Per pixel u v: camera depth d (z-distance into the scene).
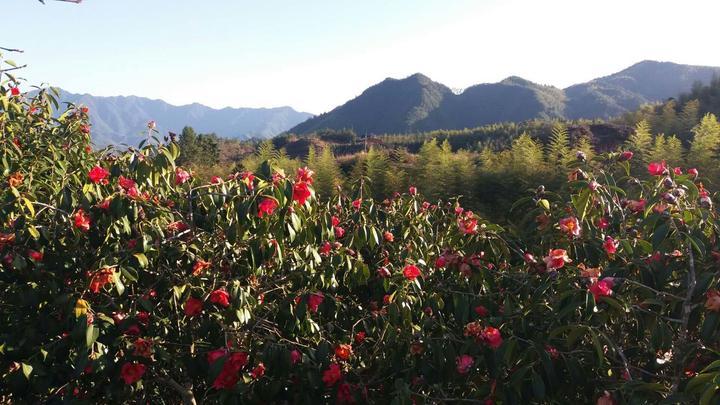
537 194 2.26
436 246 3.01
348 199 3.32
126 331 1.86
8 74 2.97
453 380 1.89
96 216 2.02
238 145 35.09
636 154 8.38
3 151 2.68
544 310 1.80
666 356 1.85
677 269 1.78
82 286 1.97
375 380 2.11
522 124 27.31
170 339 2.09
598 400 1.57
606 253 1.96
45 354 1.85
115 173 2.28
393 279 2.33
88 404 1.88
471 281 2.06
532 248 2.22
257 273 2.08
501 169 7.73
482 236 2.10
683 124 13.98
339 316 2.61
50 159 2.81
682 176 1.91
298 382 1.93
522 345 1.71
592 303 1.58
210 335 1.95
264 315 2.28
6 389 2.00
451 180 7.70
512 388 1.68
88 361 1.72
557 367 1.70
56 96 3.38
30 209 1.94
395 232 3.01
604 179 2.14
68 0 1.79
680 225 1.72
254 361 1.98
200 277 2.06
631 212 2.20
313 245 2.27
